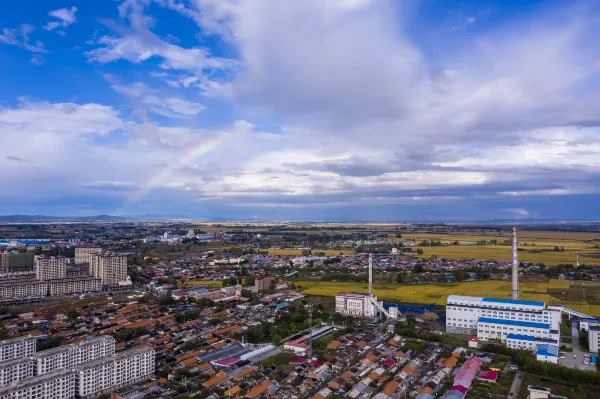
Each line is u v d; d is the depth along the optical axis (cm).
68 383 19950
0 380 19862
